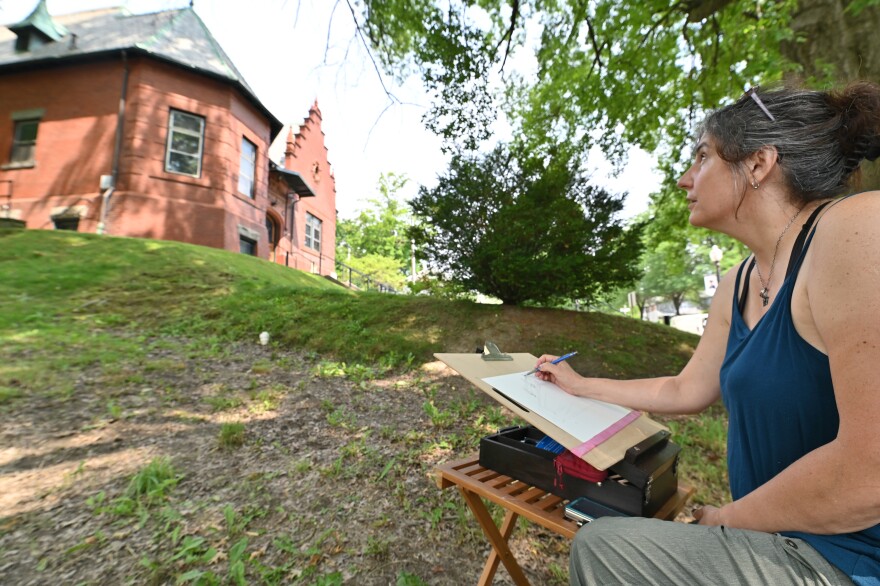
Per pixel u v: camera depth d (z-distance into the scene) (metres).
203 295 7.84
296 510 2.48
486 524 1.60
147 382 4.37
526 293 6.36
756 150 0.98
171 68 13.63
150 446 3.14
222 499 2.54
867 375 0.67
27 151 13.88
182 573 1.95
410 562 2.12
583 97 7.47
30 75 13.73
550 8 6.51
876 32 3.84
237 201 14.87
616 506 1.15
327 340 6.22
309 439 3.45
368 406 4.27
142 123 13.11
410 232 6.64
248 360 5.54
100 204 12.83
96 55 13.08
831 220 0.80
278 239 19.14
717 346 1.31
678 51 6.89
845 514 0.71
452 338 6.07
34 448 2.99
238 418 3.76
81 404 3.74
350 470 2.96
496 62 6.69
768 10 5.07
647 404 1.40
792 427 0.85
